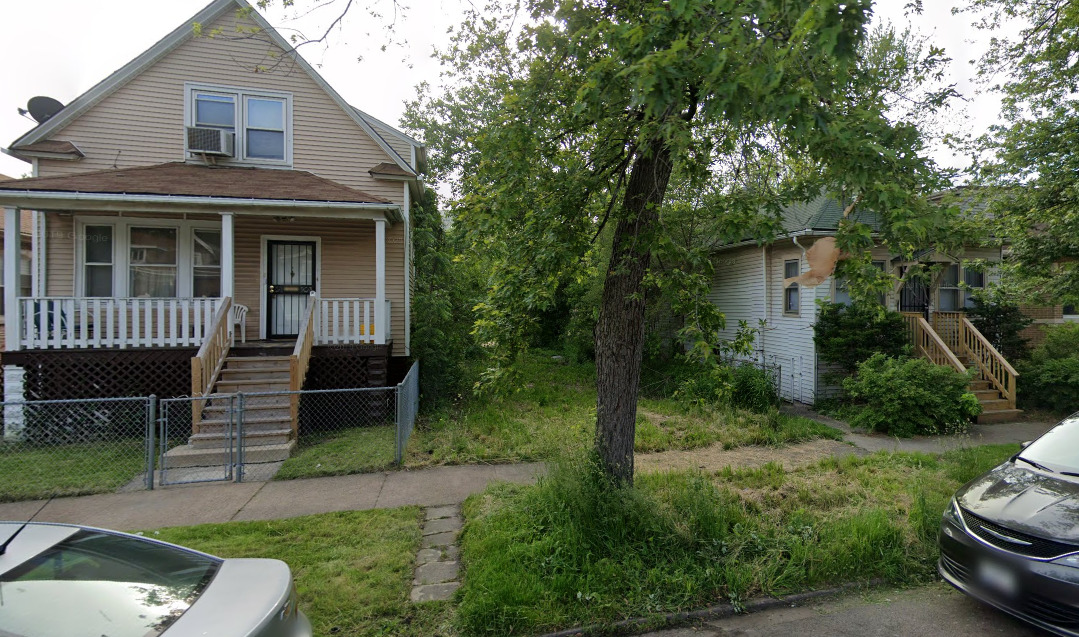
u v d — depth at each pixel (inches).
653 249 202.2
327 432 372.5
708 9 145.3
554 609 147.9
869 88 190.4
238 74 452.4
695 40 133.5
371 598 152.3
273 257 464.8
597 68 161.8
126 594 85.7
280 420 330.0
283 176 438.3
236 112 452.1
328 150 471.8
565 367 729.0
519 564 164.4
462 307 606.9
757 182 219.0
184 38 440.8
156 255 442.6
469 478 270.4
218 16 450.0
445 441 336.2
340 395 405.4
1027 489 152.7
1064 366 442.9
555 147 231.8
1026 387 466.6
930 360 441.1
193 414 320.2
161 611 83.5
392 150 478.6
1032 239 357.7
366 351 408.5
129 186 378.0
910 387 375.9
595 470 190.1
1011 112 371.6
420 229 592.1
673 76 132.7
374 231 481.1
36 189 352.8
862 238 146.4
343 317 460.4
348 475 277.6
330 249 472.7
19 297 356.5
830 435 367.9
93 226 428.8
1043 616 129.2
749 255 590.9
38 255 411.5
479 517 209.0
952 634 142.5
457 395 498.0
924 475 261.1
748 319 593.0
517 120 219.5
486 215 228.1
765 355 555.5
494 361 234.7
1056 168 343.6
